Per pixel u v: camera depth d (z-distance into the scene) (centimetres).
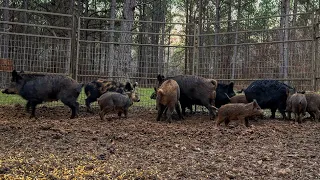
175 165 257
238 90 616
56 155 276
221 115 435
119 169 243
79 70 627
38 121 439
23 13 1244
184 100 538
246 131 383
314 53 545
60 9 1477
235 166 257
